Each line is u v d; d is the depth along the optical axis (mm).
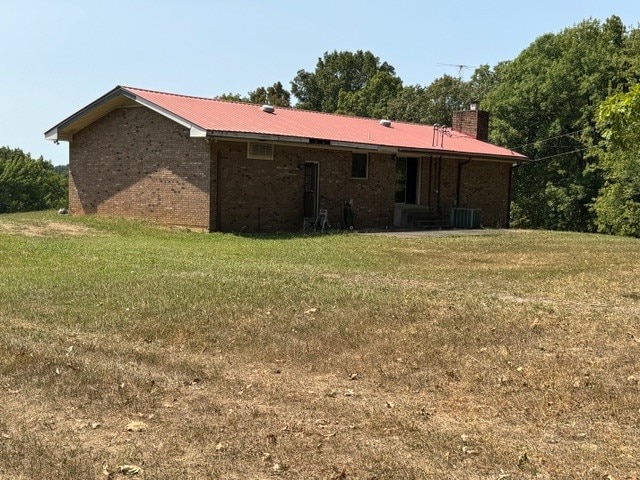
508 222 29406
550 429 5027
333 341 7371
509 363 6594
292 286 10320
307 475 4203
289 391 5812
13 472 4133
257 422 5043
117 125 21938
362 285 10672
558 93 37281
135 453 4441
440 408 5477
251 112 22922
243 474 4207
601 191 34812
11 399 5402
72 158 23531
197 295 9469
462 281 11617
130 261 12953
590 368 6406
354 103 60500
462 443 4738
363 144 22109
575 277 12281
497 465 4383
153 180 20922
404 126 29422
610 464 4410
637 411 5340
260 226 20719
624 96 9602
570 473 4266
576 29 40031
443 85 53906
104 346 7004
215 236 18531
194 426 4930
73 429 4844
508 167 29031
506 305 9266
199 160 19594
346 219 22891
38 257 13297
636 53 35625
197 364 6488
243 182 20203
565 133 37594
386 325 8055
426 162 25547
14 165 55375
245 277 11094
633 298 10148
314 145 21016
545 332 7758
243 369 6461
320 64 76562
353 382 6141
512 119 39125
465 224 26016
